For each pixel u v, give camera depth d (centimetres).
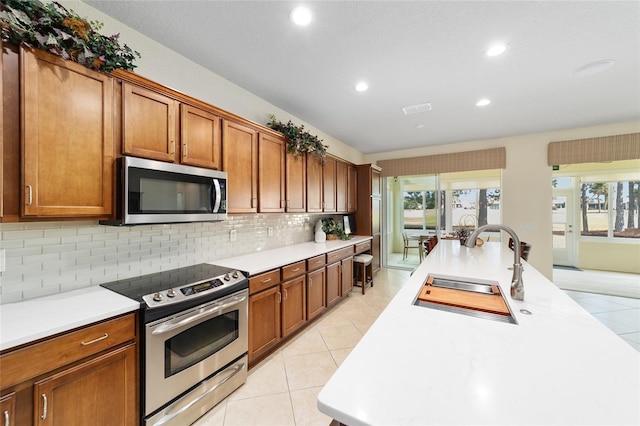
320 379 205
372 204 489
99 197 145
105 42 140
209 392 172
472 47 204
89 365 122
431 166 511
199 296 165
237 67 233
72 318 120
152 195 162
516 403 62
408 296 143
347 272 375
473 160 471
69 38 125
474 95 288
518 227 438
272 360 231
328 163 383
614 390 66
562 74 243
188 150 190
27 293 143
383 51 209
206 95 235
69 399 117
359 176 492
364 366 77
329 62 225
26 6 114
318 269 303
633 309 344
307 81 258
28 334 105
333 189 398
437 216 551
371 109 328
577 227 591
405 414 59
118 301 141
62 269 155
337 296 346
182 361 158
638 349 250
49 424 111
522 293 133
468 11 167
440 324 106
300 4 162
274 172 275
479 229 143
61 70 130
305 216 388
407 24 179
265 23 178
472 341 92
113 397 130
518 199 438
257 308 218
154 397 143
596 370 74
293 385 198
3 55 114
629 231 546
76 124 135
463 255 272
